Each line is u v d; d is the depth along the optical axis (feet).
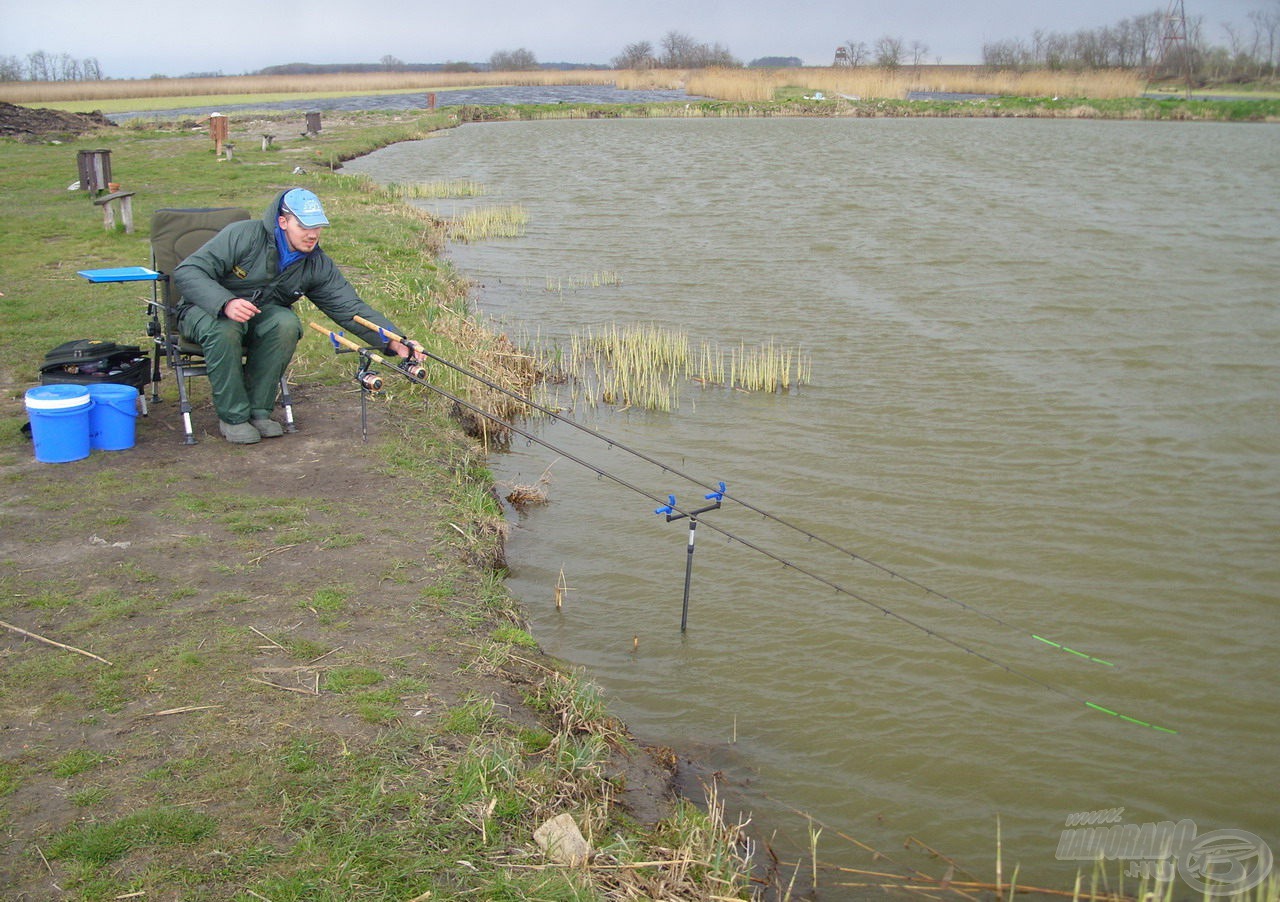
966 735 16.74
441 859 11.25
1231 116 160.15
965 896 13.35
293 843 11.25
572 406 32.55
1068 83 209.26
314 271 22.61
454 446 25.36
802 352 38.04
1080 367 35.99
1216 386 33.88
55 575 16.89
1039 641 19.45
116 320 31.83
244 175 72.69
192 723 13.28
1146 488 26.16
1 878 10.50
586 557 22.49
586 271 51.34
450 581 18.15
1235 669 18.67
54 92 238.89
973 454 28.32
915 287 47.93
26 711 13.35
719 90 213.66
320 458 22.85
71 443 21.35
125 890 10.44
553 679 16.25
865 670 18.44
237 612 16.21
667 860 12.31
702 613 20.24
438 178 88.43
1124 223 64.59
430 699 14.40
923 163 100.27
